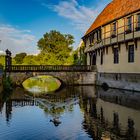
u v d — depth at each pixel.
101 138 13.73
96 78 45.25
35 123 17.03
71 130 15.27
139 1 32.28
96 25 45.59
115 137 13.87
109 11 43.16
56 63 73.81
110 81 39.06
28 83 59.06
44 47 79.19
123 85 35.00
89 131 15.05
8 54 42.69
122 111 20.52
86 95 31.27
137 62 31.41
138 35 30.39
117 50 36.84
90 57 49.38
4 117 18.97
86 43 51.78
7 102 26.30
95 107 22.73
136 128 15.54
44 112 20.89
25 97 30.09
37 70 43.03
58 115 19.58
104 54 41.25
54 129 15.50
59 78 44.69
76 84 45.34
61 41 78.88
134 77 32.16
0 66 33.94
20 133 14.73
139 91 31.28
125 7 36.09
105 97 28.80
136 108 21.52
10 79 40.72
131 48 33.03
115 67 37.25
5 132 14.95
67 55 76.69
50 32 79.62
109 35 38.25
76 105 24.09
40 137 13.95
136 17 31.50
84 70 45.53
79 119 18.12
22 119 18.30
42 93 34.59
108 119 17.95
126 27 33.22
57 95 32.12
